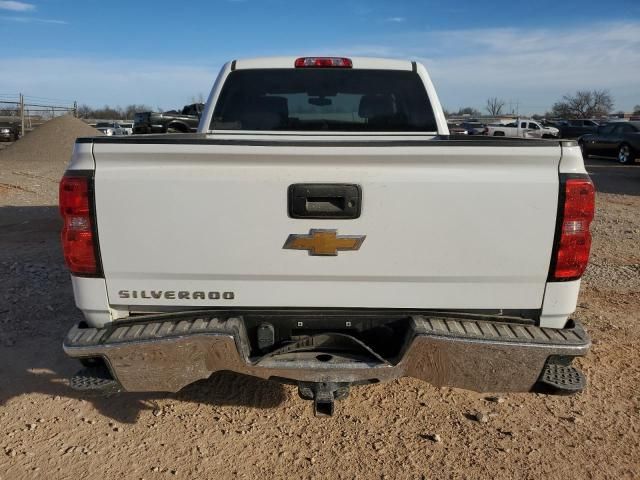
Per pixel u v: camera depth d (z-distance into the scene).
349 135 4.71
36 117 39.47
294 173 2.73
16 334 4.65
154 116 23.77
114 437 3.33
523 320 2.88
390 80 4.75
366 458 3.16
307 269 2.81
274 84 4.74
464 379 2.77
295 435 3.37
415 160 2.72
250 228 2.78
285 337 2.98
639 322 5.09
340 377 2.75
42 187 13.52
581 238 2.77
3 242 7.77
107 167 2.75
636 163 23.14
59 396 3.75
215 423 3.48
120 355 2.74
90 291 2.84
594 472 3.05
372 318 2.91
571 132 37.69
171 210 2.76
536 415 3.59
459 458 3.16
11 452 3.17
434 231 2.77
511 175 2.74
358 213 2.75
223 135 4.68
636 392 3.86
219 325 2.79
